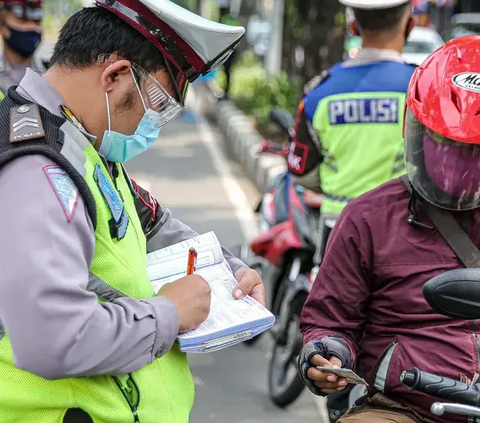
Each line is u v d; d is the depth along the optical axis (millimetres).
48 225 2318
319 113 5066
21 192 2338
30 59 5820
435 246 3117
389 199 3213
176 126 19781
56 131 2434
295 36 16406
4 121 2463
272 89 17312
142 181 13336
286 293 6184
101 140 2621
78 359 2338
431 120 2996
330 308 3270
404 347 3111
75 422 2547
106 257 2537
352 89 4988
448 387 2715
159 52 2576
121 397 2588
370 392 3260
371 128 4969
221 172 14406
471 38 3213
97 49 2533
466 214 3129
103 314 2402
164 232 3223
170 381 2756
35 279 2283
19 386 2523
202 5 34875
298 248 5988
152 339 2484
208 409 6016
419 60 24031
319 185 5332
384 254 3164
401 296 3137
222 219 11008
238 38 2674
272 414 5984
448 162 3008
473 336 3037
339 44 14727
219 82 23375
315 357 3045
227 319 2756
